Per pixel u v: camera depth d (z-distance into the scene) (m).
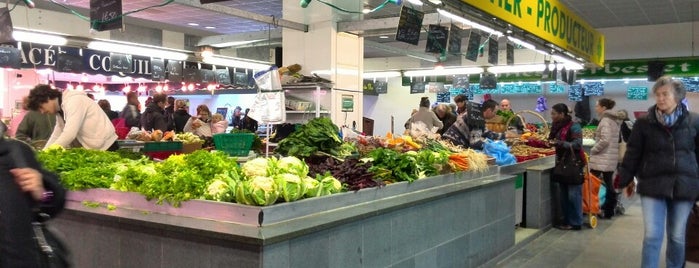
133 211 3.41
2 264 2.02
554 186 7.32
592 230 7.11
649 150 4.21
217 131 9.22
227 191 3.24
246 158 4.84
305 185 3.38
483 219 5.17
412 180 4.36
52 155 4.13
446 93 19.53
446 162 4.98
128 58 10.61
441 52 7.90
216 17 13.11
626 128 8.20
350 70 9.62
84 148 4.62
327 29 9.16
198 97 15.84
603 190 7.88
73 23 11.91
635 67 15.75
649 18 14.08
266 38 12.35
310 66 9.38
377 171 4.26
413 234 4.07
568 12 9.09
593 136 11.87
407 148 5.60
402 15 6.91
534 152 7.82
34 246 2.10
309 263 3.07
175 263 3.08
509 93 20.28
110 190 3.58
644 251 4.23
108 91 16.05
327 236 3.21
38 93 5.16
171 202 3.29
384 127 22.09
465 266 4.85
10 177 2.08
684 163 4.10
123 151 5.07
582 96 18.39
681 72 14.89
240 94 14.81
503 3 6.26
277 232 2.88
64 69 10.12
